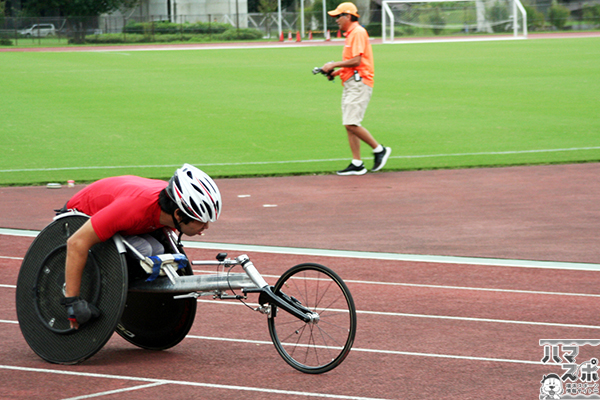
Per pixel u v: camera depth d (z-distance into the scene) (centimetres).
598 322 634
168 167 1371
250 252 857
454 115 1998
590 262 812
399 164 1395
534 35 6228
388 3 6272
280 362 555
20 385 512
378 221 1002
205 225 546
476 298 697
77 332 552
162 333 591
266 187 1225
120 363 561
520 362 550
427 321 636
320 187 1223
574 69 3167
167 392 498
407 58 3909
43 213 1052
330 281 655
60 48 5628
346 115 1303
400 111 2081
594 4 6994
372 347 579
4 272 791
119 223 529
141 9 7750
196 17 7881
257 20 7538
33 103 2280
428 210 1062
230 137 1706
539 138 1658
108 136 1727
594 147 1542
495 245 881
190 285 555
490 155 1473
